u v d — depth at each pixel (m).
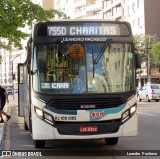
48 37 11.25
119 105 11.05
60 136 10.87
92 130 10.86
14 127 20.08
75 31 11.30
